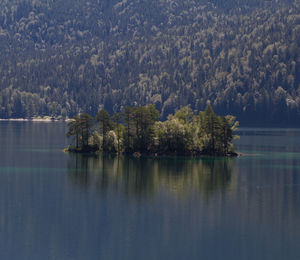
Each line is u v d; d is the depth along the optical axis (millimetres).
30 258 134500
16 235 150500
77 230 154375
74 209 176500
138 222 161875
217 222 162000
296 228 156875
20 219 165375
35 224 160375
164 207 179000
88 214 170375
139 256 135875
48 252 138375
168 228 156625
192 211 174000
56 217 167375
